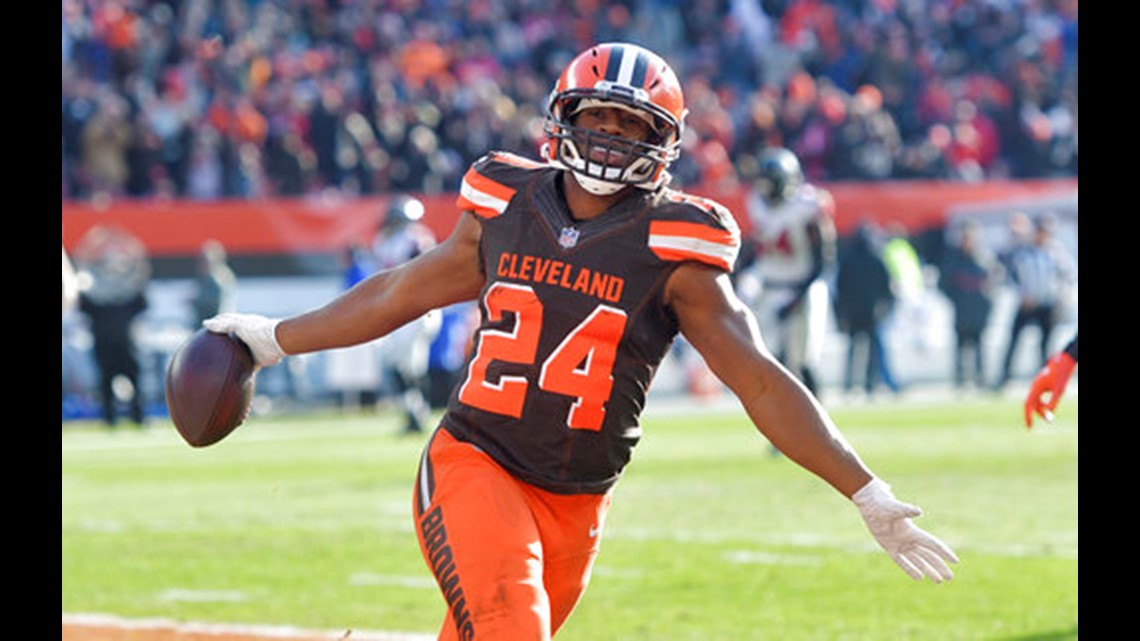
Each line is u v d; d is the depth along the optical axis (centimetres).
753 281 5275
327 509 3916
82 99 7775
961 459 4762
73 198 7681
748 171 8731
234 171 7888
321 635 2442
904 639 2408
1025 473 4394
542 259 1554
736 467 4681
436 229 7319
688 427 6131
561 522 1566
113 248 6594
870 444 5250
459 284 1628
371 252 6938
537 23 9412
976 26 10088
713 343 1539
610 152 1545
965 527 3450
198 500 4153
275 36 8806
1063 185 7944
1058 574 2889
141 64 8256
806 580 2881
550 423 1546
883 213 7850
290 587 2897
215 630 2498
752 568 3005
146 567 3123
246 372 1764
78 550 3338
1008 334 7962
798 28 9750
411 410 5922
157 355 6838
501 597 1459
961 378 7606
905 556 1483
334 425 6506
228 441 5875
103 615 2644
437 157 8112
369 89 8288
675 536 3388
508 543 1491
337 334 1697
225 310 6669
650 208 1554
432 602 2752
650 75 1571
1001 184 7925
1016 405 6825
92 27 8250
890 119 9362
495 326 1566
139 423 6631
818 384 4931
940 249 7894
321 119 8081
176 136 7875
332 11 9094
